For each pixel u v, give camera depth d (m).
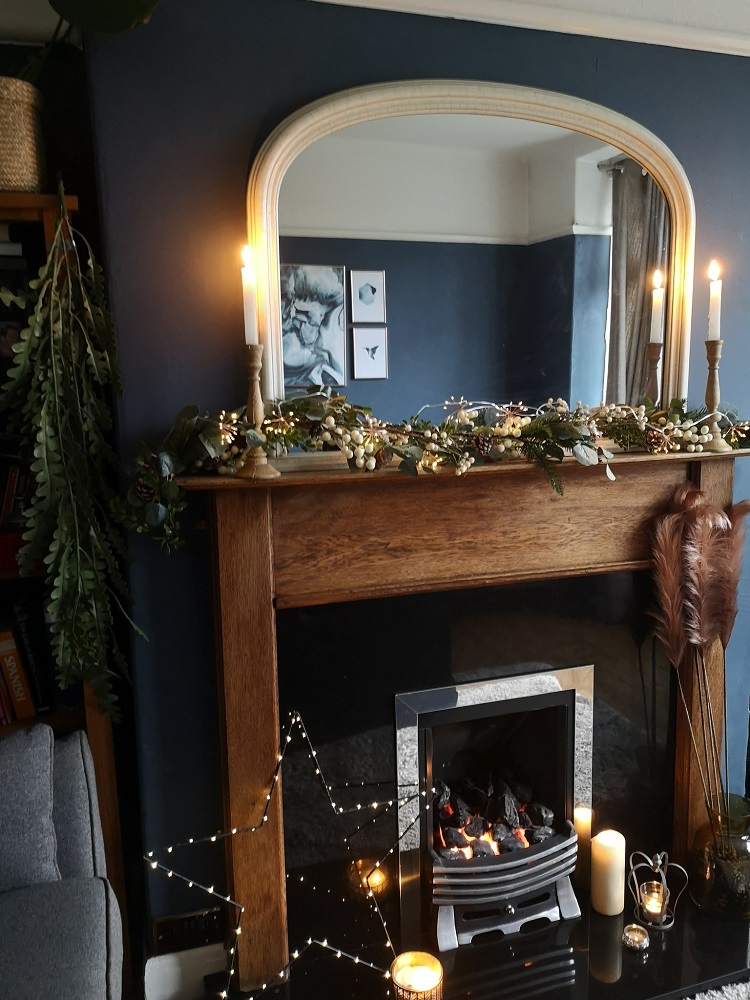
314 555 1.66
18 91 1.44
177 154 1.54
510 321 1.79
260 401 1.52
